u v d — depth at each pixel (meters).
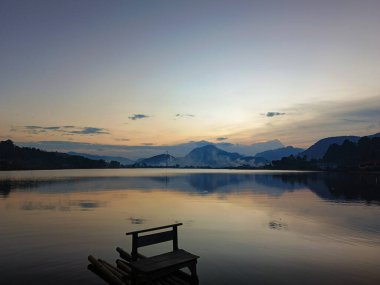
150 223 24.84
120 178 117.25
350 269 13.77
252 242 18.53
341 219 26.02
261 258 15.41
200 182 87.56
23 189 59.88
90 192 54.00
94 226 23.56
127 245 18.02
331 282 12.30
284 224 24.02
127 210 32.03
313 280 12.52
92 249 17.16
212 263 14.66
